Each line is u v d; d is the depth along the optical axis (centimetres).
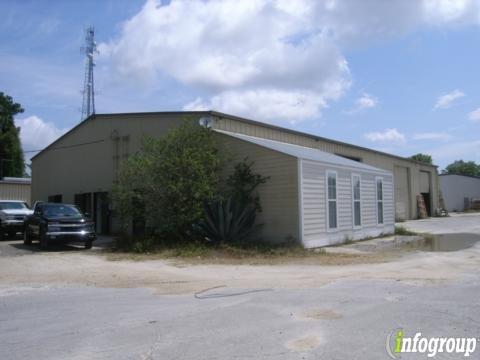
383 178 2222
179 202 1580
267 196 1662
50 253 1588
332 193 1775
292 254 1417
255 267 1194
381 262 1259
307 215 1609
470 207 5694
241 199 1664
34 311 739
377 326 606
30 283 1010
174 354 509
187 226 1641
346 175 1886
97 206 2511
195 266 1224
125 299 818
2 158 5419
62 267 1241
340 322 629
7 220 2219
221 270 1149
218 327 614
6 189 3906
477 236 2103
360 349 516
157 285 956
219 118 1964
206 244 1603
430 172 4425
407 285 900
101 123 2481
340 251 1530
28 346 552
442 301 748
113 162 2384
